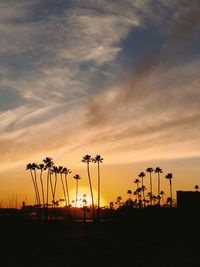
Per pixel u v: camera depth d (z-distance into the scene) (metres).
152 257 58.94
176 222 125.44
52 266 53.38
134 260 56.59
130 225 122.81
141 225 121.88
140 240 84.69
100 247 73.25
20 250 70.56
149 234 98.19
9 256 63.50
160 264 52.69
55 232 108.38
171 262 54.16
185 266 51.06
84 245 77.06
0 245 78.69
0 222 127.81
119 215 188.38
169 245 74.12
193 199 147.00
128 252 65.31
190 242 78.69
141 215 170.62
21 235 100.56
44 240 88.62
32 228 118.38
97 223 134.00
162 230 107.06
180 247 70.69
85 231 110.69
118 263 54.34
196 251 64.75
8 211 192.88
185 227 113.06
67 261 57.16
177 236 92.00
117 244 77.56
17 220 136.38
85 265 53.44
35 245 78.44
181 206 146.88
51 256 62.53
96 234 101.31
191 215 139.62
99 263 54.75
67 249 70.94
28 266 54.03
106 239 88.06
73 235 99.69
